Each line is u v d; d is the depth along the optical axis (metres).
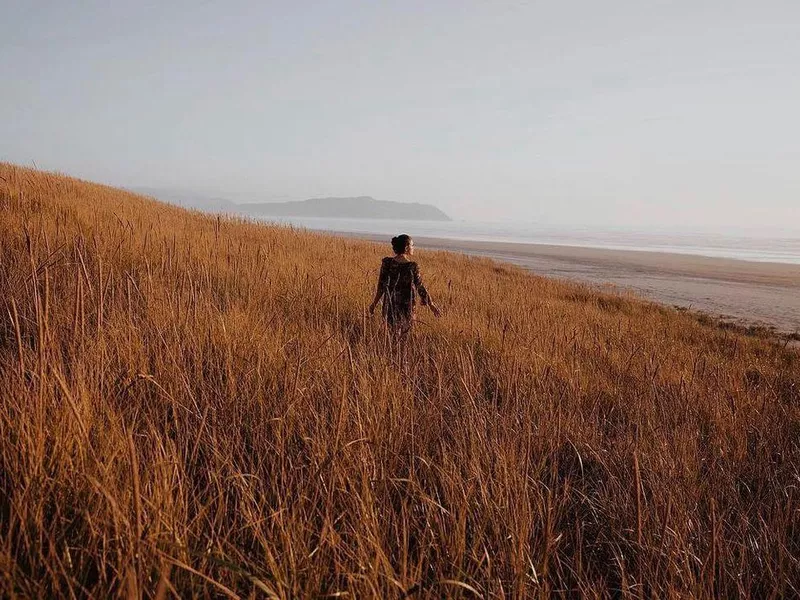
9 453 2.14
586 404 4.76
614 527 2.74
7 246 5.56
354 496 2.33
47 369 2.65
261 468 2.59
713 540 2.21
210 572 1.83
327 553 2.03
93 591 1.58
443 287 11.27
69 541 1.85
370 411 3.30
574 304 13.66
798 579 2.50
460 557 2.05
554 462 3.20
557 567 2.42
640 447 3.68
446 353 5.04
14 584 1.54
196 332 4.20
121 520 1.80
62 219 7.71
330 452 2.67
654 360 6.40
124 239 7.00
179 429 2.75
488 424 3.59
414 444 3.13
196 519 2.06
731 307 20.12
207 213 19.17
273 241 12.38
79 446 2.10
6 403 2.43
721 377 6.08
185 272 5.85
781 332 14.72
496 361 5.29
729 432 4.37
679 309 17.45
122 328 3.85
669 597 2.19
